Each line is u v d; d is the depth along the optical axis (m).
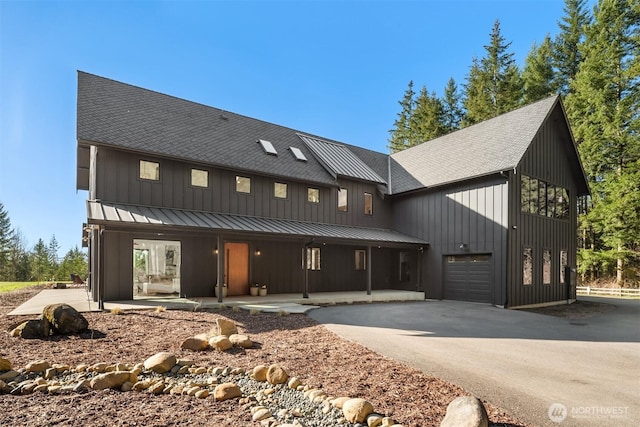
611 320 11.28
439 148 19.50
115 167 11.77
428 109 35.12
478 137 17.66
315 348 6.44
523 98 29.95
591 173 24.33
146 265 12.27
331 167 17.17
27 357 5.30
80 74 13.61
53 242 57.88
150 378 4.65
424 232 17.64
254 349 6.24
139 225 10.24
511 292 14.02
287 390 4.32
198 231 11.30
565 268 17.11
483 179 15.11
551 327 9.66
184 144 13.49
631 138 21.97
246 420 3.48
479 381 4.99
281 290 15.72
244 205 14.59
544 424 3.68
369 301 15.09
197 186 13.45
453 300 16.11
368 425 3.42
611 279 24.77
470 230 15.49
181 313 9.62
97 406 3.75
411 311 12.12
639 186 21.41
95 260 11.84
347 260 17.98
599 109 23.00
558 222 16.94
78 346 6.00
